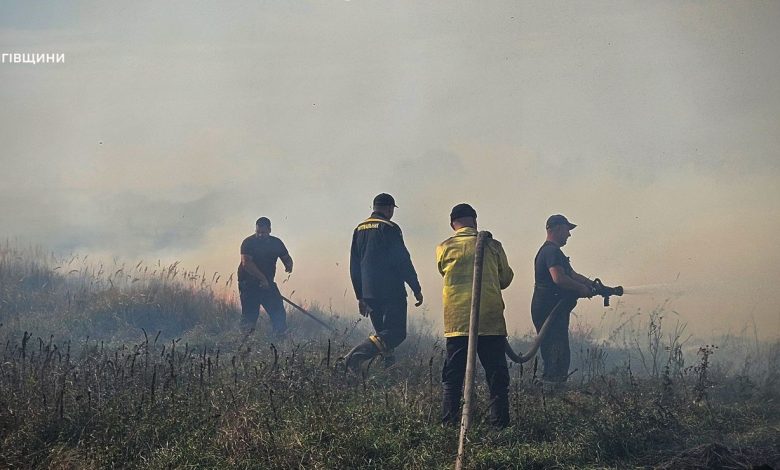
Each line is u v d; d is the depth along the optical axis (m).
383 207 11.45
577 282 11.09
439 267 8.84
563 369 10.93
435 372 10.36
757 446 7.76
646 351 13.13
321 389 8.55
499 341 8.52
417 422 7.96
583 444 7.68
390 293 11.06
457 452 7.48
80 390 8.27
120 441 7.57
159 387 8.88
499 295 8.59
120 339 13.41
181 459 7.27
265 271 14.55
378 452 7.49
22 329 13.23
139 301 14.58
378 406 8.48
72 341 13.02
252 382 8.86
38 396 8.17
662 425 8.06
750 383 9.79
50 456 7.29
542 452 7.54
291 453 7.33
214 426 7.84
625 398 8.72
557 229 11.34
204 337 13.45
